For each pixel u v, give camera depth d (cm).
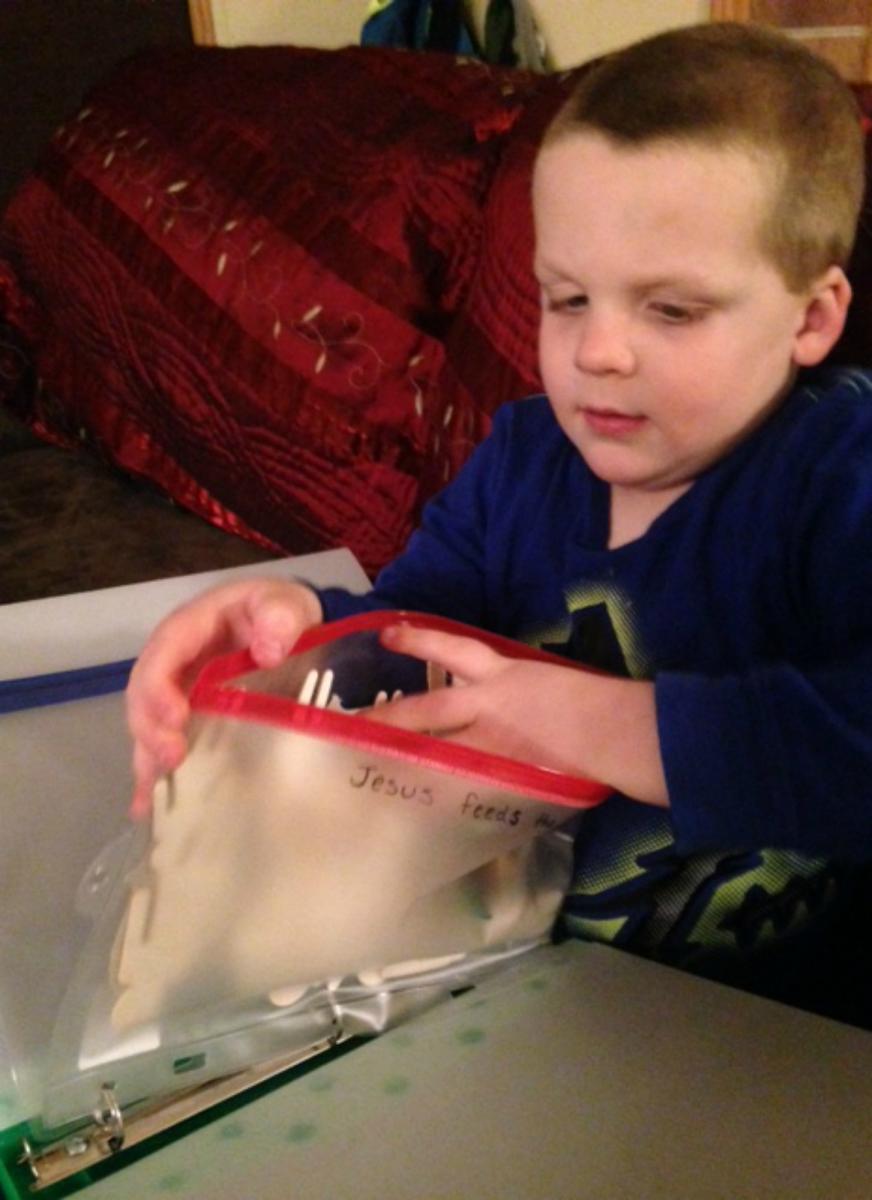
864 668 47
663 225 49
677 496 62
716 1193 35
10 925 52
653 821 61
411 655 54
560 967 51
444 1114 40
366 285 107
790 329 54
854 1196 34
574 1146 37
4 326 153
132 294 128
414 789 44
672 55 52
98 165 135
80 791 62
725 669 59
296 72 124
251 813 43
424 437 106
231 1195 37
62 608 88
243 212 117
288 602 56
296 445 113
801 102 52
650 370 52
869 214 63
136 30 180
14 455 153
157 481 134
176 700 46
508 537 73
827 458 55
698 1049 43
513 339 90
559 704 49
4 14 168
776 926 63
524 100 102
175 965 44
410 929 47
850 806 46
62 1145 42
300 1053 46
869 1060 41
